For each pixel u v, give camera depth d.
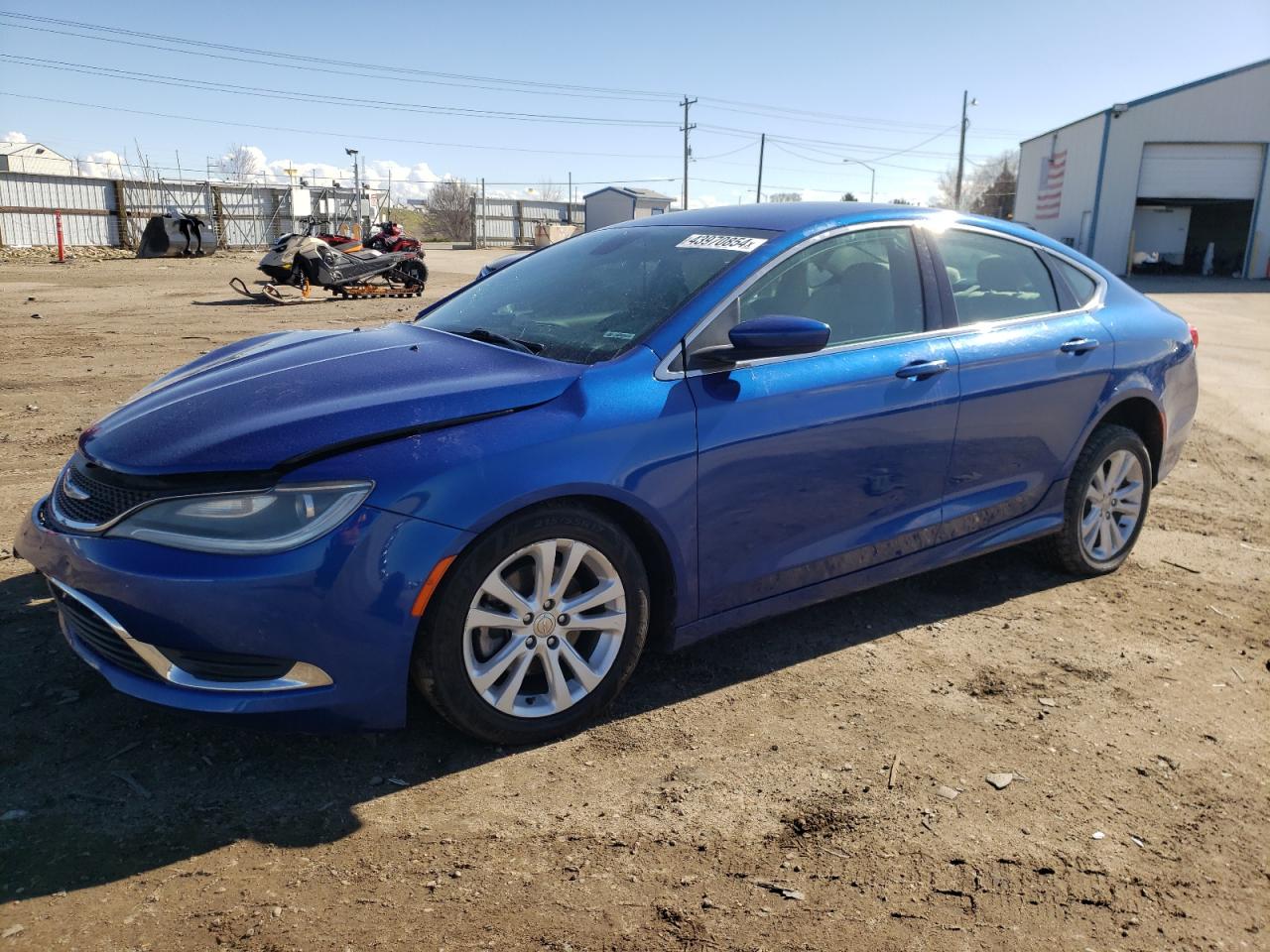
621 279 3.47
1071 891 2.29
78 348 9.77
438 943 2.04
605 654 2.91
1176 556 4.70
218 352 3.65
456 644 2.60
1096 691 3.31
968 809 2.60
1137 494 4.42
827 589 3.42
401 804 2.52
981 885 2.30
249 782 2.58
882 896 2.25
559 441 2.70
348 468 2.46
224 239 32.75
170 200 31.36
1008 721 3.09
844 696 3.20
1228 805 2.68
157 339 10.55
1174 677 3.44
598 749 2.83
